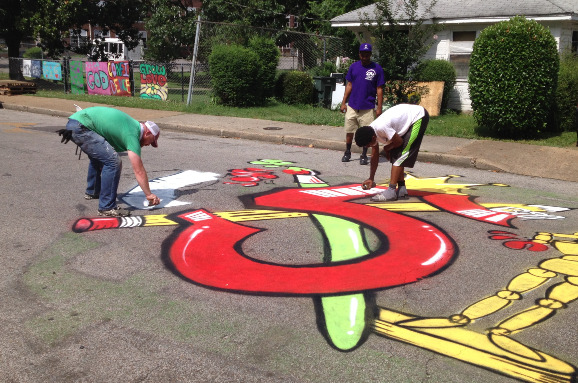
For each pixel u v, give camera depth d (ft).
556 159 29.14
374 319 11.47
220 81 51.03
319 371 9.61
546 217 18.95
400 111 20.10
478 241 16.30
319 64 67.87
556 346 10.43
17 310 11.89
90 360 10.00
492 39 33.94
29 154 29.35
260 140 37.52
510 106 33.58
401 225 17.81
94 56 92.38
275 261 14.65
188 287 13.05
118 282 13.33
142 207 19.79
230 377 9.46
